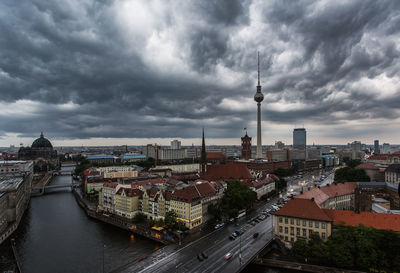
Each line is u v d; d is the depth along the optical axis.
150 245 118.50
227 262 92.75
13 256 111.81
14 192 151.50
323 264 93.25
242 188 167.25
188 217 132.75
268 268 96.69
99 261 105.06
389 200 178.12
